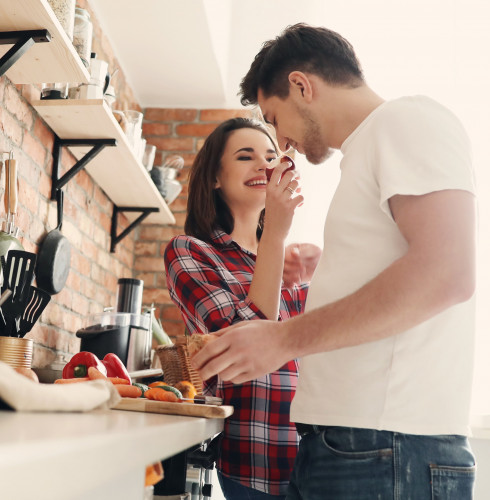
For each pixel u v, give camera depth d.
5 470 0.37
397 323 0.80
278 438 1.34
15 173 1.80
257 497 1.33
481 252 2.99
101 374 1.32
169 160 3.25
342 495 0.91
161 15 2.79
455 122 0.91
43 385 0.77
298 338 0.86
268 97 1.18
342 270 0.95
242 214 1.67
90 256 2.71
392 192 0.85
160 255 3.40
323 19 3.41
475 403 2.89
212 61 3.13
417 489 0.87
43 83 2.05
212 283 1.43
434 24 3.35
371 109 1.06
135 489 0.77
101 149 2.30
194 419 0.97
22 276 1.61
